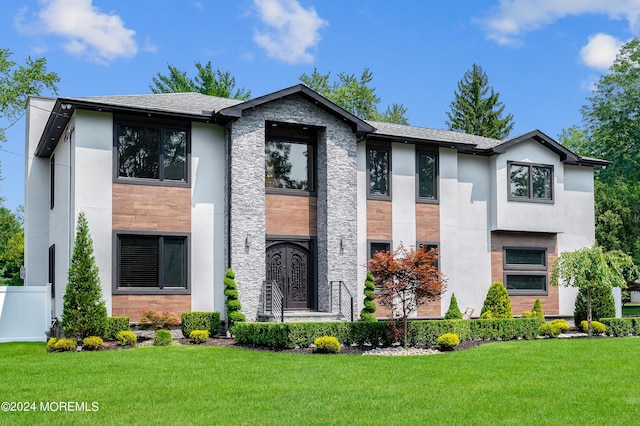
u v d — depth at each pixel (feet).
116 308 60.90
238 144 65.57
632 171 131.44
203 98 75.00
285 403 32.24
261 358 47.14
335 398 33.40
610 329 70.38
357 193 73.61
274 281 65.10
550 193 84.53
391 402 32.45
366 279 70.54
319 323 54.29
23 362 45.37
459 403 32.27
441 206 78.43
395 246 75.15
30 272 78.02
